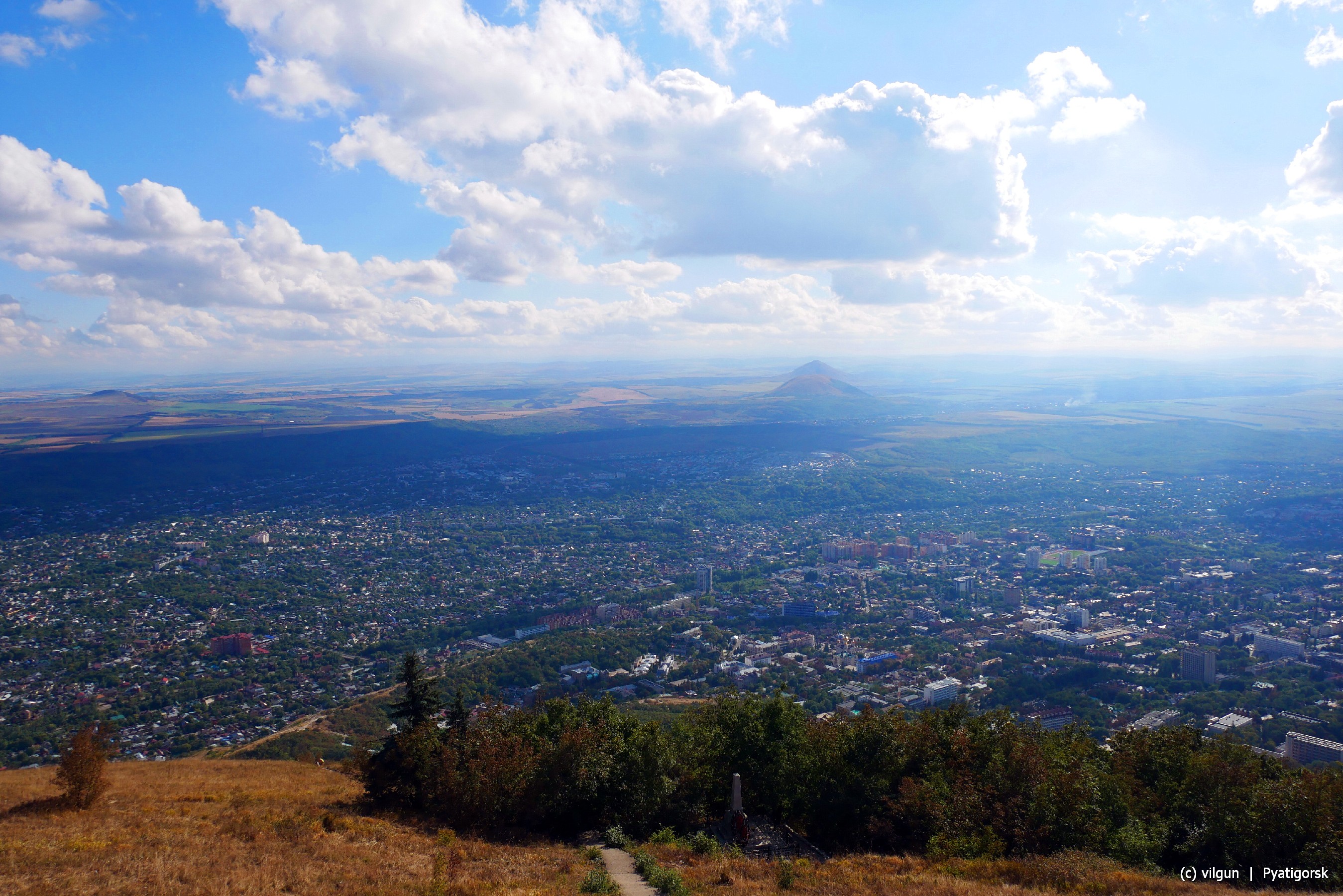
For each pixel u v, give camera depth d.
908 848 30.31
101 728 32.62
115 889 19.31
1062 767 29.81
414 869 23.56
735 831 31.53
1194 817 28.27
